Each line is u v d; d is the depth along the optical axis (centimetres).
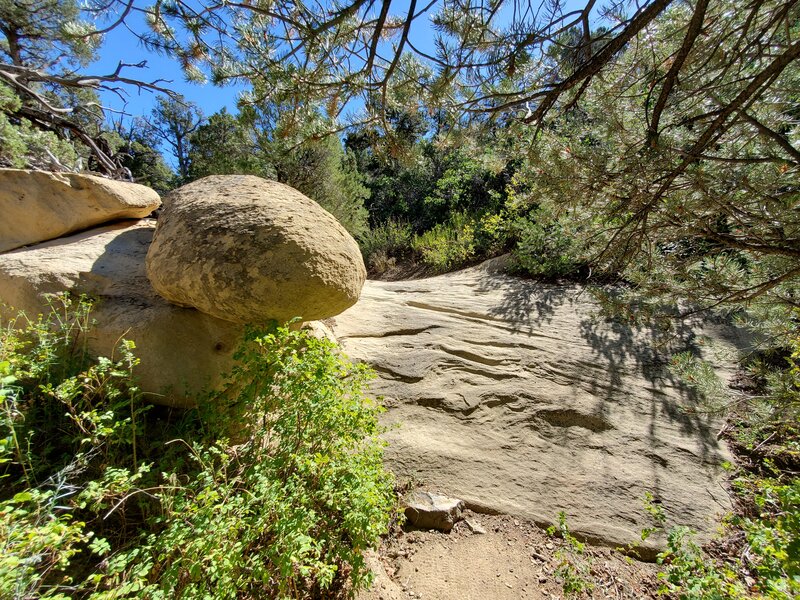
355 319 520
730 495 288
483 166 275
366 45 247
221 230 258
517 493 287
